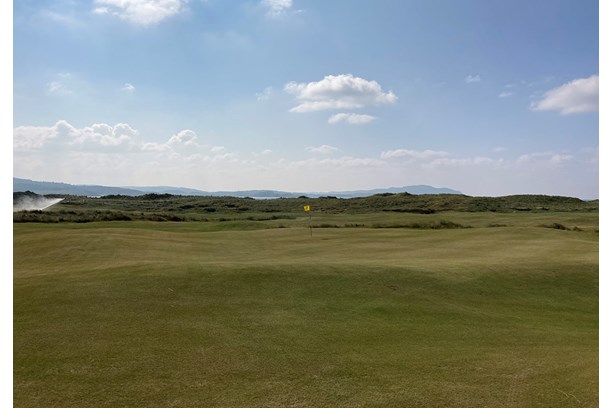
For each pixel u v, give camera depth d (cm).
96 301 1212
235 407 663
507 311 1412
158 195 13425
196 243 2717
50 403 664
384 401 685
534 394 709
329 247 2638
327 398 694
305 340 988
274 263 1738
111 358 838
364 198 11544
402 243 2767
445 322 1220
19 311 1119
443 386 739
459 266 1845
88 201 9881
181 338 962
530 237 2912
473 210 8294
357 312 1253
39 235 2603
